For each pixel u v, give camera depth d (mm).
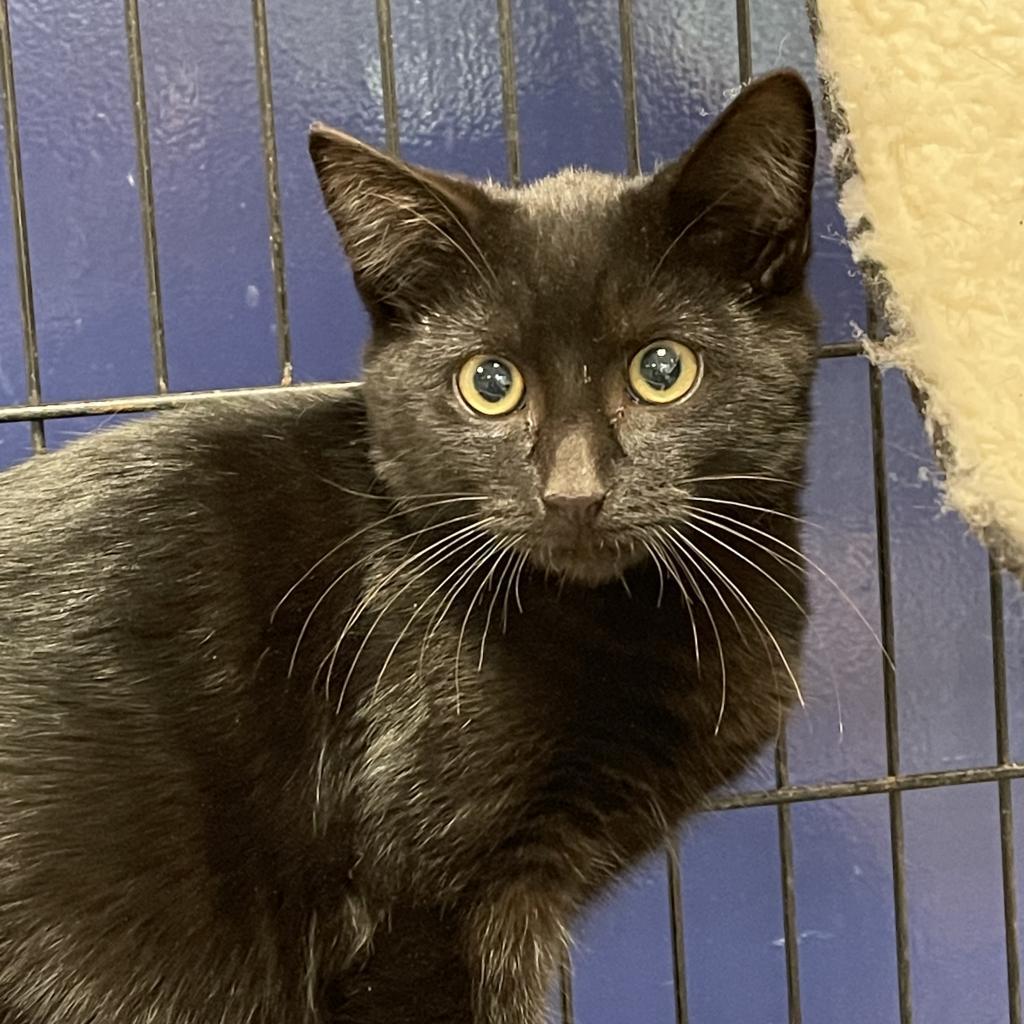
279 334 506
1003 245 429
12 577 377
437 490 375
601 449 354
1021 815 609
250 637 374
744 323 372
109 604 372
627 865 402
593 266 363
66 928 357
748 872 605
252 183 565
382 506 388
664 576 380
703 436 363
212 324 570
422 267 378
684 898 605
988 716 592
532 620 375
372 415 388
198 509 384
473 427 367
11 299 565
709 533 368
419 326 381
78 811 360
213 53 557
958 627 585
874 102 424
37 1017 358
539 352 361
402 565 379
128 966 362
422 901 369
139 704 367
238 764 370
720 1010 611
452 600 375
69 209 561
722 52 556
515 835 373
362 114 564
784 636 403
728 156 361
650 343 363
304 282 568
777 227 372
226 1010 370
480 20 559
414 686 370
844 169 440
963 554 581
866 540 576
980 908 611
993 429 446
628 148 503
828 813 604
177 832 365
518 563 372
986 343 439
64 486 391
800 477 394
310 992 375
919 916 611
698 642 385
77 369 569
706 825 593
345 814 373
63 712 364
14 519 386
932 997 616
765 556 392
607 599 378
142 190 499
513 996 378
